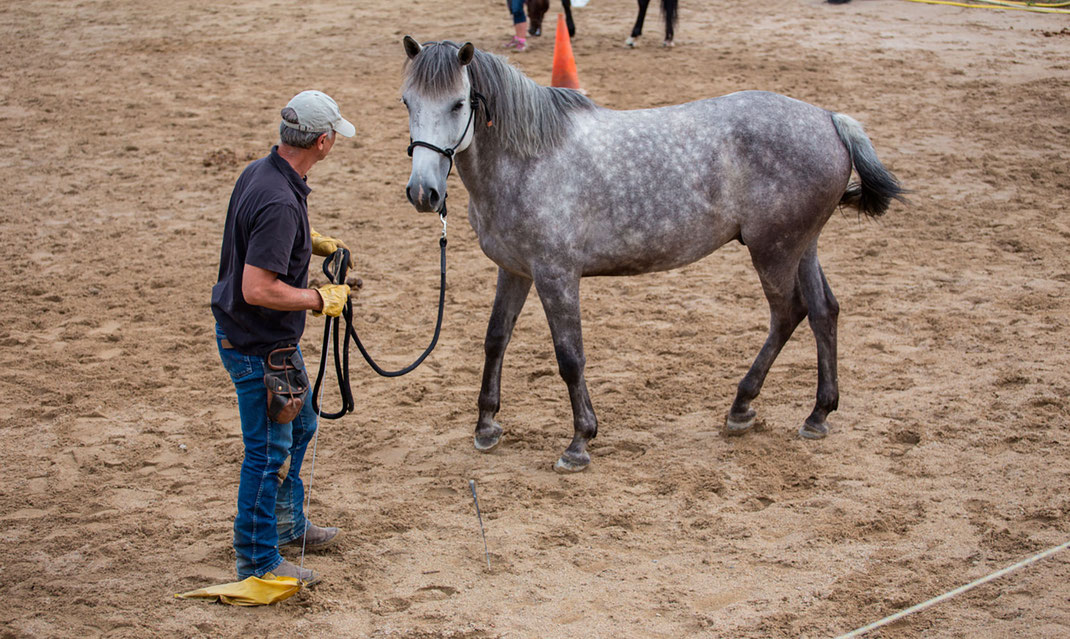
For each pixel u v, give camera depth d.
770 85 12.64
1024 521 4.26
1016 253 7.75
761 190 4.86
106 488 4.81
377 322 6.99
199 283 7.66
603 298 7.41
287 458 4.09
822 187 4.89
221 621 3.77
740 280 7.65
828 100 12.04
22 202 9.48
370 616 3.79
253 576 3.90
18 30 16.89
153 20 17.66
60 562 4.17
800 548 4.17
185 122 11.90
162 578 4.07
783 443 5.14
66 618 3.79
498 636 3.63
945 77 13.06
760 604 3.78
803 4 18.27
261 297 3.54
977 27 15.95
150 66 14.48
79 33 16.67
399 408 5.72
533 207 4.64
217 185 9.94
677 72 13.30
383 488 4.83
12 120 12.01
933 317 6.60
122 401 5.79
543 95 4.69
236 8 18.67
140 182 10.02
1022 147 10.31
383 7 18.56
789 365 6.13
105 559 4.20
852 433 5.19
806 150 4.86
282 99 12.77
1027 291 6.96
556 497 4.72
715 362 6.21
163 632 3.70
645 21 17.00
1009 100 11.93
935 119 11.32
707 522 4.40
